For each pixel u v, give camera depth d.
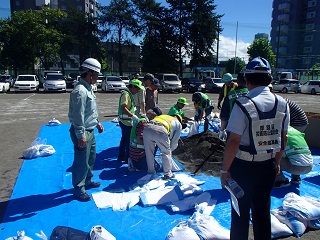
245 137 2.35
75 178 4.09
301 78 53.00
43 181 4.77
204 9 39.31
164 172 4.81
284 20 73.56
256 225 2.50
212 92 30.50
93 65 3.95
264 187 2.42
